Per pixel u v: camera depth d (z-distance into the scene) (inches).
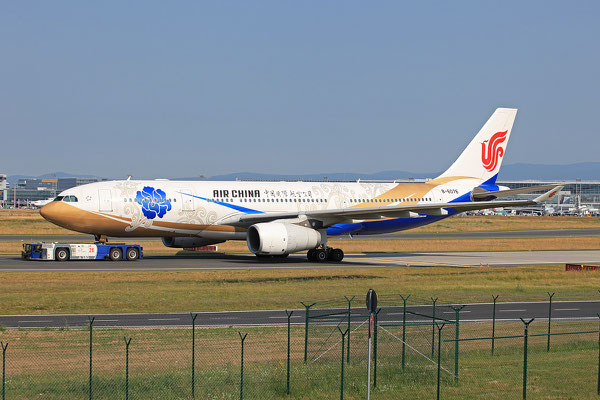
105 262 5014.8
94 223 4992.6
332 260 5502.0
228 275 4249.5
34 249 5113.2
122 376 1884.8
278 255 5123.0
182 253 6136.8
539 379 1959.9
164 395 1734.7
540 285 4126.5
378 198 5930.1
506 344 2405.3
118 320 2778.1
